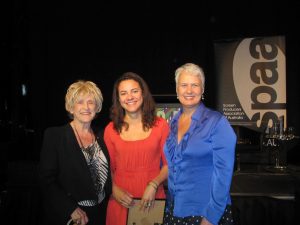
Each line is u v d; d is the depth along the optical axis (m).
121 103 2.37
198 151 1.83
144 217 2.19
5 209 3.65
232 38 4.47
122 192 2.26
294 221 3.07
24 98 5.26
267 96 4.28
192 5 4.87
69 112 2.26
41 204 3.62
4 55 5.26
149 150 2.32
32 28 5.09
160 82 4.94
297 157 3.98
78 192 2.08
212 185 1.80
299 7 4.65
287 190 3.13
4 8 5.20
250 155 3.85
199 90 1.94
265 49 4.28
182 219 1.88
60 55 5.07
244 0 4.77
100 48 5.02
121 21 4.99
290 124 4.68
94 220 2.10
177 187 1.90
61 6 5.05
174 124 2.05
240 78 4.35
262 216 3.18
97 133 2.28
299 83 4.66
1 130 5.23
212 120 1.85
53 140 2.12
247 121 4.33
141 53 4.96
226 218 1.87
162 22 4.93
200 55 4.86
